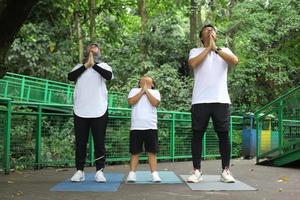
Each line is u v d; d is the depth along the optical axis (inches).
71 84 845.8
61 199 223.9
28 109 389.4
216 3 802.8
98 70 285.0
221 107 278.2
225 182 281.3
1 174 332.2
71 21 719.7
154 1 912.3
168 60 840.3
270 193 247.1
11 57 822.5
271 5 810.2
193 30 853.2
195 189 256.4
